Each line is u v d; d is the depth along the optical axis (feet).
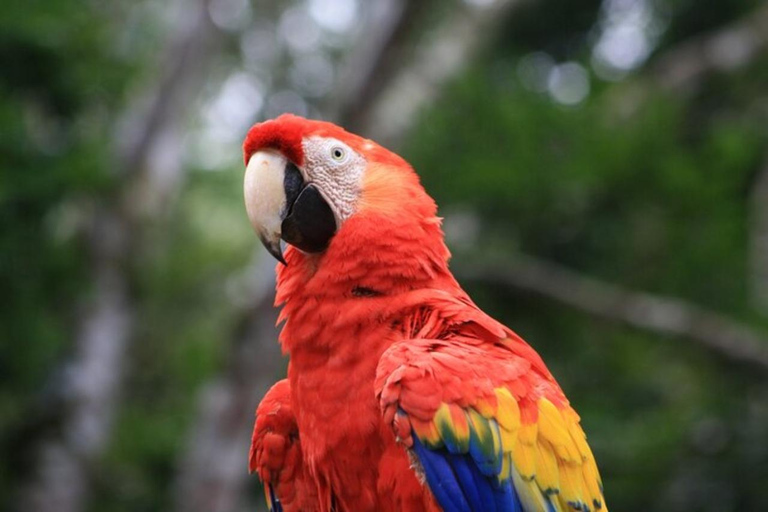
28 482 37.24
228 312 52.70
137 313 42.91
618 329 34.06
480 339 13.55
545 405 13.35
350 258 13.46
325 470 13.29
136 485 41.65
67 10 32.40
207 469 37.99
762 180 40.98
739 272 33.47
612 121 35.32
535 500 12.82
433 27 44.83
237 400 38.29
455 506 12.53
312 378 13.29
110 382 40.06
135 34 45.65
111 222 41.27
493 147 33.50
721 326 33.27
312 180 14.08
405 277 13.47
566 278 34.14
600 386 34.83
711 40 45.32
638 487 31.73
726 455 32.37
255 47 55.67
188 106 45.78
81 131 34.17
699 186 32.53
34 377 33.65
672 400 34.91
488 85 35.42
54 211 32.65
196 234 55.47
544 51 50.11
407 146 35.04
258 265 39.73
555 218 33.73
